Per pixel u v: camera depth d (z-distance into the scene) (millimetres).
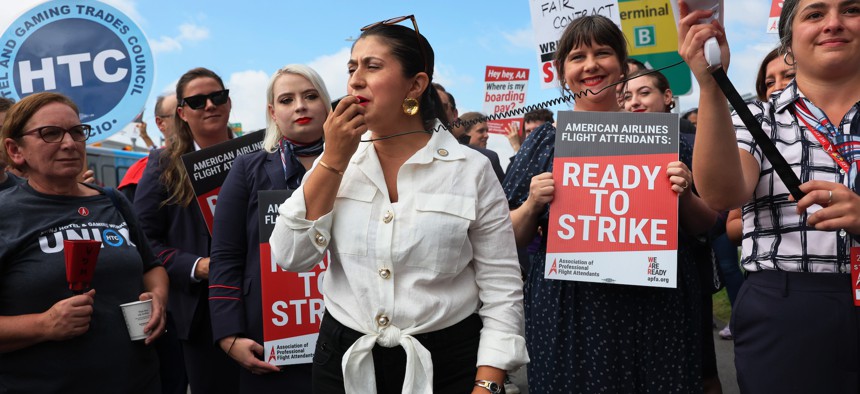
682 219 3000
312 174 2084
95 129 4863
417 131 2166
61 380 2701
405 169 2127
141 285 3061
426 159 2125
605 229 2811
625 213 2801
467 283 2195
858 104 2297
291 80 3352
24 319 2629
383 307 2064
